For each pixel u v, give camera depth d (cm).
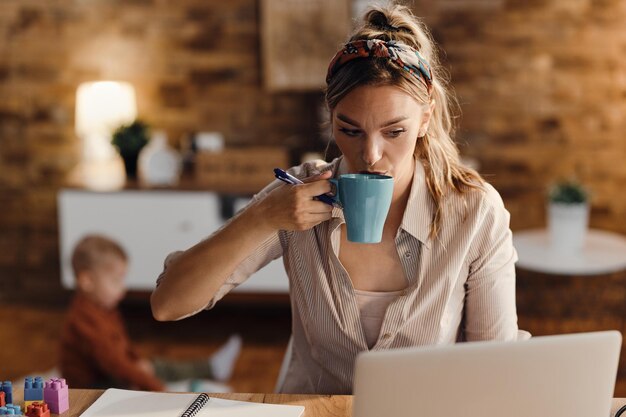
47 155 426
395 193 133
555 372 99
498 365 97
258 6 398
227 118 412
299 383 145
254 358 361
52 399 123
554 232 337
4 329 401
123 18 407
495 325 136
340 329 135
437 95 132
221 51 405
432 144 133
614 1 377
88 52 412
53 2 408
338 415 123
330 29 393
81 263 252
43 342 386
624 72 384
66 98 418
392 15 129
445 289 133
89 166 413
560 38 384
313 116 405
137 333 392
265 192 137
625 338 386
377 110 115
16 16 411
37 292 435
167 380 297
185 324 402
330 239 133
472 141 398
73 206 386
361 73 115
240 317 409
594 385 100
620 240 352
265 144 412
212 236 127
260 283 384
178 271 128
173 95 412
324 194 117
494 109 394
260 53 403
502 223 135
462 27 387
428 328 134
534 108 392
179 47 407
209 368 301
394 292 134
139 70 411
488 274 135
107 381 252
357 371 96
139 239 386
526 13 383
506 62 388
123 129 391
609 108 388
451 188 134
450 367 96
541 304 407
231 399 128
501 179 401
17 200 432
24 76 418
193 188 377
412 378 96
